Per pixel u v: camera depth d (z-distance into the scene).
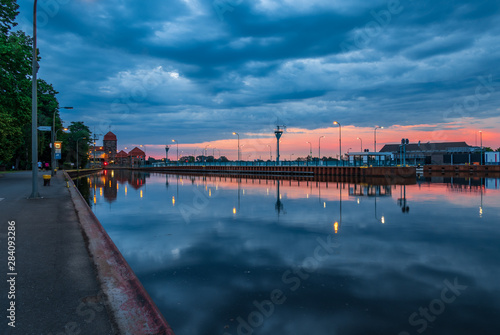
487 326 6.14
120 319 4.02
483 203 25.47
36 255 6.64
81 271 5.70
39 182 28.59
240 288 7.91
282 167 85.69
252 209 22.03
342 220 17.83
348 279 8.62
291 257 10.68
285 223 16.92
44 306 4.30
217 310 6.70
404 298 7.42
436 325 6.16
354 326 6.08
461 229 15.47
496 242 12.84
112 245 7.65
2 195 17.52
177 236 13.73
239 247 11.91
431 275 8.98
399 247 12.05
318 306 6.95
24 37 31.17
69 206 13.87
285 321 6.24
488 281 8.54
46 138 68.88
